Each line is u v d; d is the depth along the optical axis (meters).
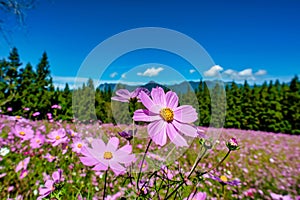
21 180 0.90
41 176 0.93
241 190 1.16
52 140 0.48
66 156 1.04
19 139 1.40
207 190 1.05
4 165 1.04
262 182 1.33
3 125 1.67
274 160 1.86
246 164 1.60
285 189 1.27
